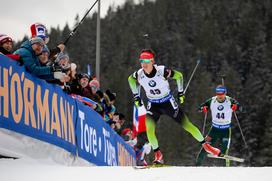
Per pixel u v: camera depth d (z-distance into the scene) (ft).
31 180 42.37
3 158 53.88
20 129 57.00
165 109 64.18
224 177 41.39
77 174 44.98
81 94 85.10
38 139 60.34
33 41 61.46
